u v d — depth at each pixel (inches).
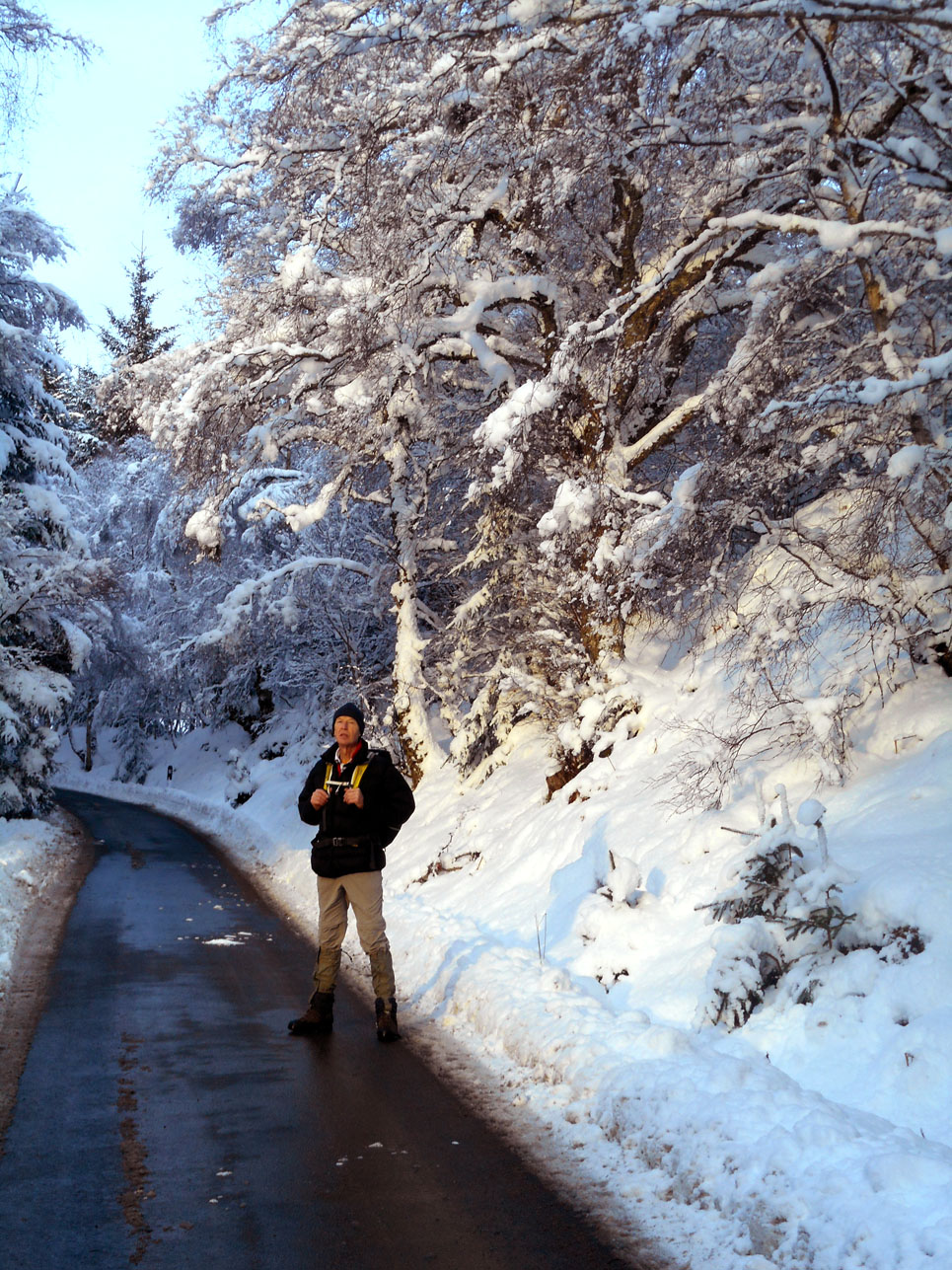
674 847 316.5
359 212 490.3
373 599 869.8
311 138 504.4
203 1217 155.3
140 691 1535.4
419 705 726.5
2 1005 288.4
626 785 393.7
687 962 256.1
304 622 970.7
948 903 211.8
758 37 315.6
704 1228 149.3
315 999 268.2
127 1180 168.9
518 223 493.4
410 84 433.4
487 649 652.1
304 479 872.3
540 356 540.1
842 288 379.9
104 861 726.5
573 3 338.0
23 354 823.1
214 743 1654.8
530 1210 158.2
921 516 290.4
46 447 876.0
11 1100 207.6
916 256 313.3
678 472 551.2
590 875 335.0
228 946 394.9
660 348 453.1
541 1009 246.7
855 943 222.1
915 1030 185.9
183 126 565.9
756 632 309.1
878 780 286.8
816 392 279.1
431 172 450.9
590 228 467.5
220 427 576.4
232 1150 182.5
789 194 397.4
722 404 337.1
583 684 490.6
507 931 348.8
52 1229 150.9
